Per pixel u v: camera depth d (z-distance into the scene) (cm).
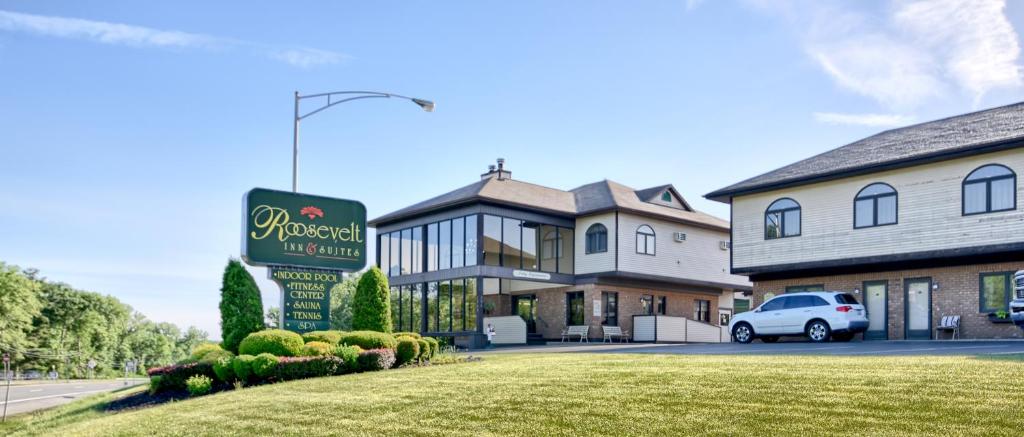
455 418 980
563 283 3572
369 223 3872
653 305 3750
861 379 1054
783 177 2795
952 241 2370
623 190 3819
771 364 1290
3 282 6469
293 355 1575
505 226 3416
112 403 1514
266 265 1881
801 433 789
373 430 953
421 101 2100
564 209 3591
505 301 3869
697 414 898
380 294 1961
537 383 1189
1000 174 2288
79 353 8000
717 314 4072
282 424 1031
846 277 2697
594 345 2908
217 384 1527
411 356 1742
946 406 859
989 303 2338
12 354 6581
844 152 2856
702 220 3891
